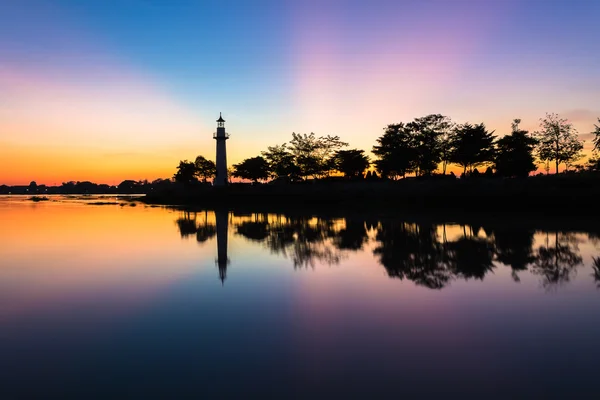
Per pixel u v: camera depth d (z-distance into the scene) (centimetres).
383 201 4709
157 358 764
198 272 1521
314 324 945
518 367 713
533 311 1028
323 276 1439
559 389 634
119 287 1302
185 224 3528
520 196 3656
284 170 8156
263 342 838
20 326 945
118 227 3266
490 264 1603
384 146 6169
